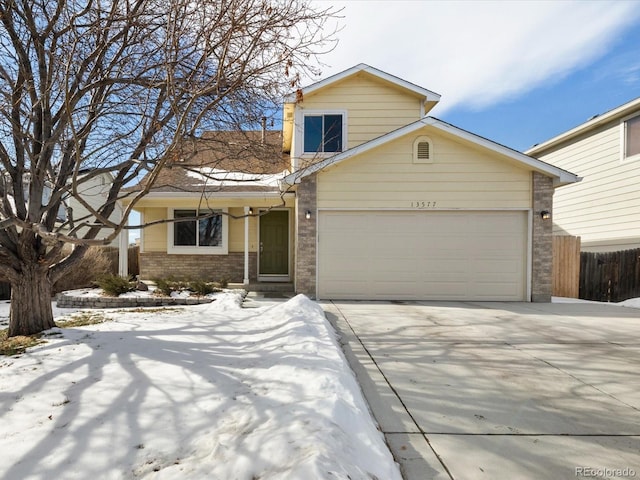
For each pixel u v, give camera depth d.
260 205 11.04
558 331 5.75
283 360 3.60
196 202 10.77
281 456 2.00
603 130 11.62
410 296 8.86
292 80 4.68
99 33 4.48
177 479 1.97
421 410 3.04
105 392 3.06
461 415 2.96
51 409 2.80
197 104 4.79
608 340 5.23
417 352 4.63
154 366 3.63
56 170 5.47
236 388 3.13
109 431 2.49
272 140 9.08
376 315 6.95
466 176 8.84
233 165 7.07
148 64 5.09
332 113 10.79
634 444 2.56
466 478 2.18
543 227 8.74
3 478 2.05
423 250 8.89
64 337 4.62
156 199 10.52
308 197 8.84
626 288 9.32
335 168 8.85
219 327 5.33
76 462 2.18
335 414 2.45
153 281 10.77
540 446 2.53
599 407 3.12
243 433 2.36
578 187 12.62
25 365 3.65
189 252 11.65
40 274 4.99
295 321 5.22
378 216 8.91
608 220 11.42
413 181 8.87
